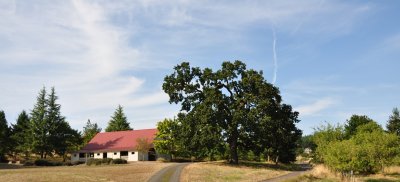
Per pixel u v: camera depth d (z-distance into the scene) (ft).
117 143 284.61
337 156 134.51
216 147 207.31
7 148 294.25
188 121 203.92
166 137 266.98
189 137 207.21
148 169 168.25
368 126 230.89
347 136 220.64
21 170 161.58
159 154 277.44
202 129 197.26
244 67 207.72
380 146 155.43
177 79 208.03
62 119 300.81
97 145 288.51
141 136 288.10
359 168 134.21
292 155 278.67
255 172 170.60
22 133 295.89
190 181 128.06
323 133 178.40
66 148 304.50
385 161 154.61
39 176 127.34
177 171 159.74
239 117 194.80
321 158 173.47
